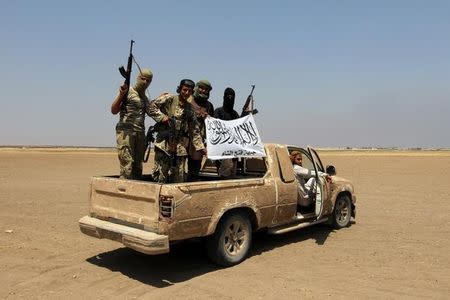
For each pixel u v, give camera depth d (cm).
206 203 674
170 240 635
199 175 875
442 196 1644
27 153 5562
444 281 659
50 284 644
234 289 621
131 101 729
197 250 823
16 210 1258
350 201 1050
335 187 984
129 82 712
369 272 700
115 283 648
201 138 783
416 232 992
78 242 882
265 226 793
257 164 879
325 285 638
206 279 663
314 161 885
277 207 805
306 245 866
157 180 756
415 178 2447
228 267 724
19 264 736
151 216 647
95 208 747
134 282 652
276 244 875
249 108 898
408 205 1409
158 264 739
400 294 605
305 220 907
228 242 729
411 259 774
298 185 891
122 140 734
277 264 740
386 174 2731
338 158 4781
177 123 743
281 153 842
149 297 593
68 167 3309
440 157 4972
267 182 786
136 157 766
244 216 748
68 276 678
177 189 638
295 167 941
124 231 655
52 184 2027
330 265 736
